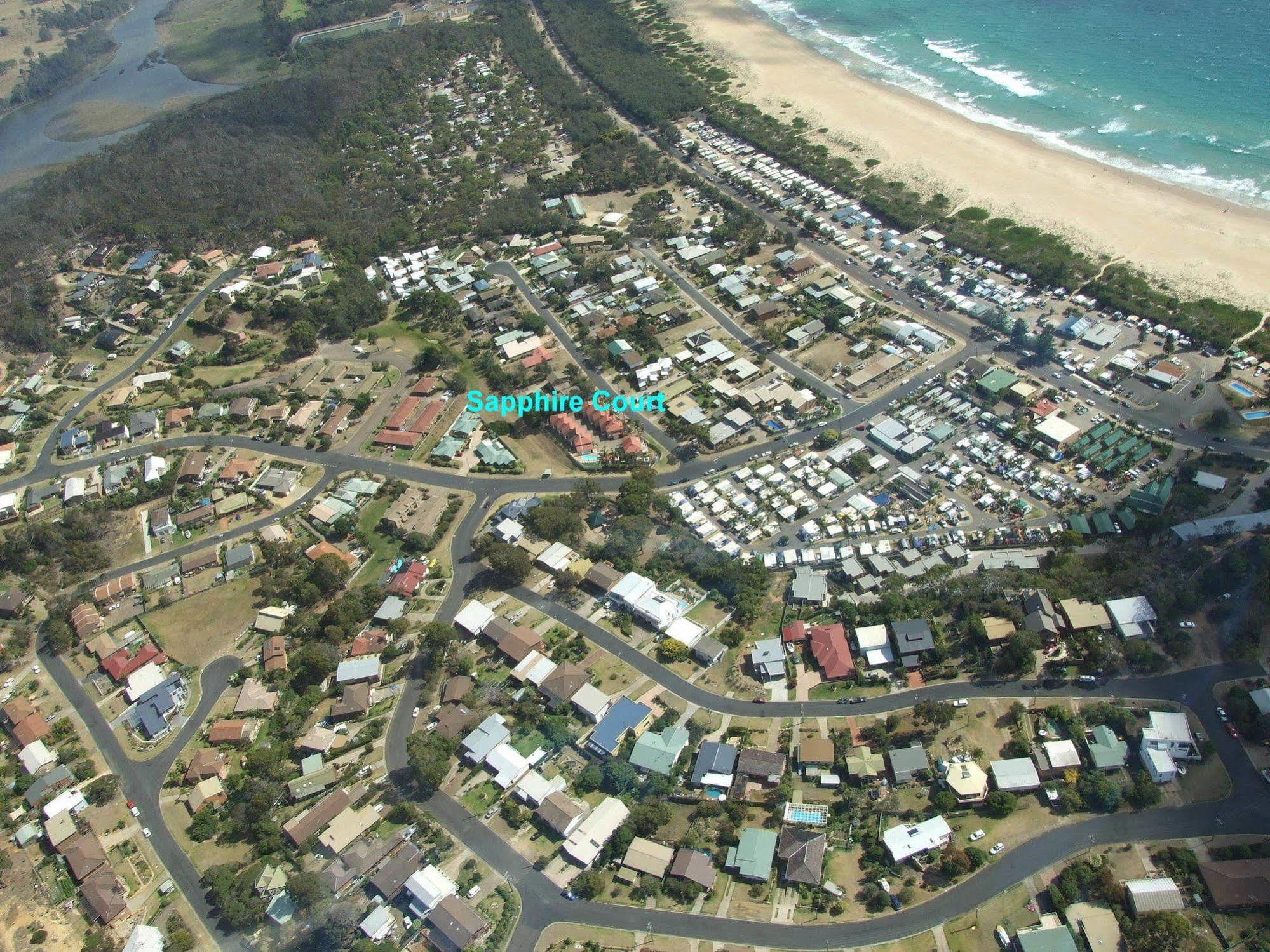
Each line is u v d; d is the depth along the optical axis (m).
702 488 171.50
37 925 115.44
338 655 145.38
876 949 103.31
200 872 119.44
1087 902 104.12
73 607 159.88
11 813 129.38
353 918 109.31
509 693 137.12
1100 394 180.75
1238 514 149.75
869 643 135.62
